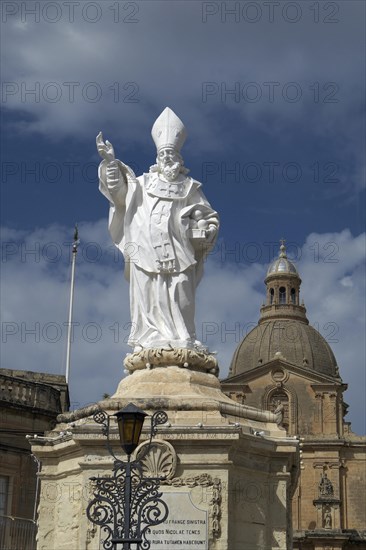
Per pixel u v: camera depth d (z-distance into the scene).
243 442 25.25
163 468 24.62
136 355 27.55
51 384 69.12
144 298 28.05
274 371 112.62
